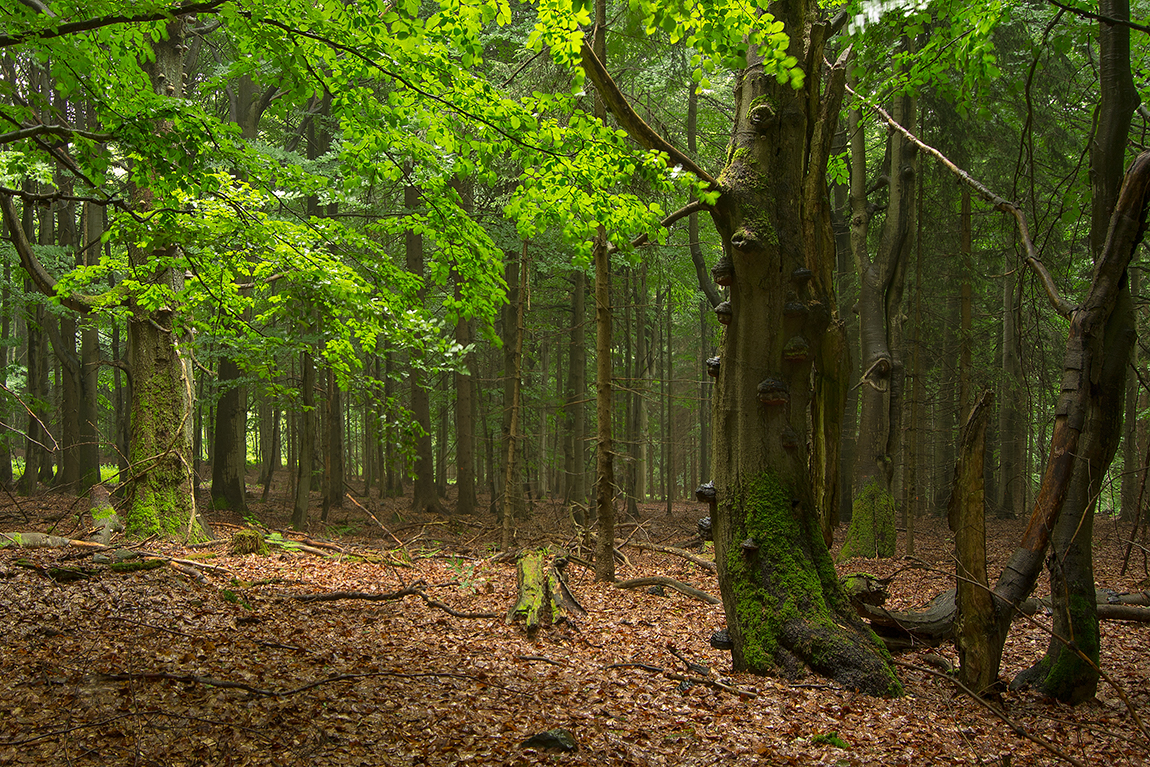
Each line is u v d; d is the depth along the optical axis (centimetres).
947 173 1486
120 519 1141
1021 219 594
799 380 614
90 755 381
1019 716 518
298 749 406
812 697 527
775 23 476
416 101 538
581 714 488
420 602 843
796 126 618
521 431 2009
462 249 674
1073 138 1322
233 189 687
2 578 720
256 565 981
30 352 2105
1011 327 1900
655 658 650
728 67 546
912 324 1892
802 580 586
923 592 1023
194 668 525
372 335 921
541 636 716
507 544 1212
